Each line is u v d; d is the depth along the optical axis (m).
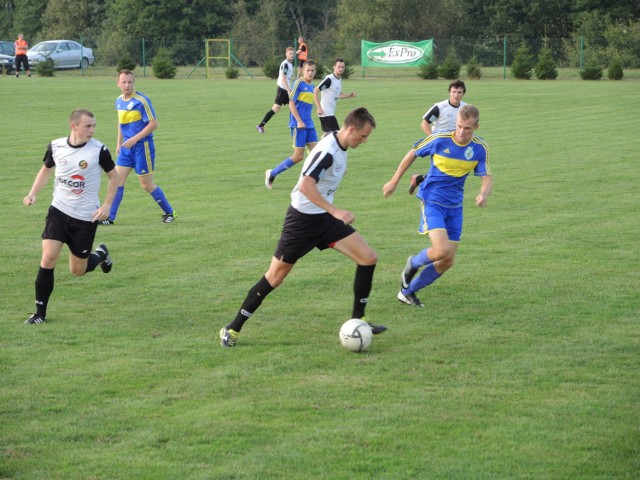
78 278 12.80
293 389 8.52
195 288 12.30
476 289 12.32
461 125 10.78
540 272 13.20
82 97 44.88
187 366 9.18
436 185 11.35
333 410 8.00
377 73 71.75
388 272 13.27
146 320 10.81
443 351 9.71
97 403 8.14
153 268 13.39
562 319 10.91
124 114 16.30
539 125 34.09
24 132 30.64
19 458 7.02
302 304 11.57
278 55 80.19
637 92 49.81
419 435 7.45
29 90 49.53
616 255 14.26
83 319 10.84
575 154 26.23
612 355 9.55
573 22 87.62
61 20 98.19
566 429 7.59
